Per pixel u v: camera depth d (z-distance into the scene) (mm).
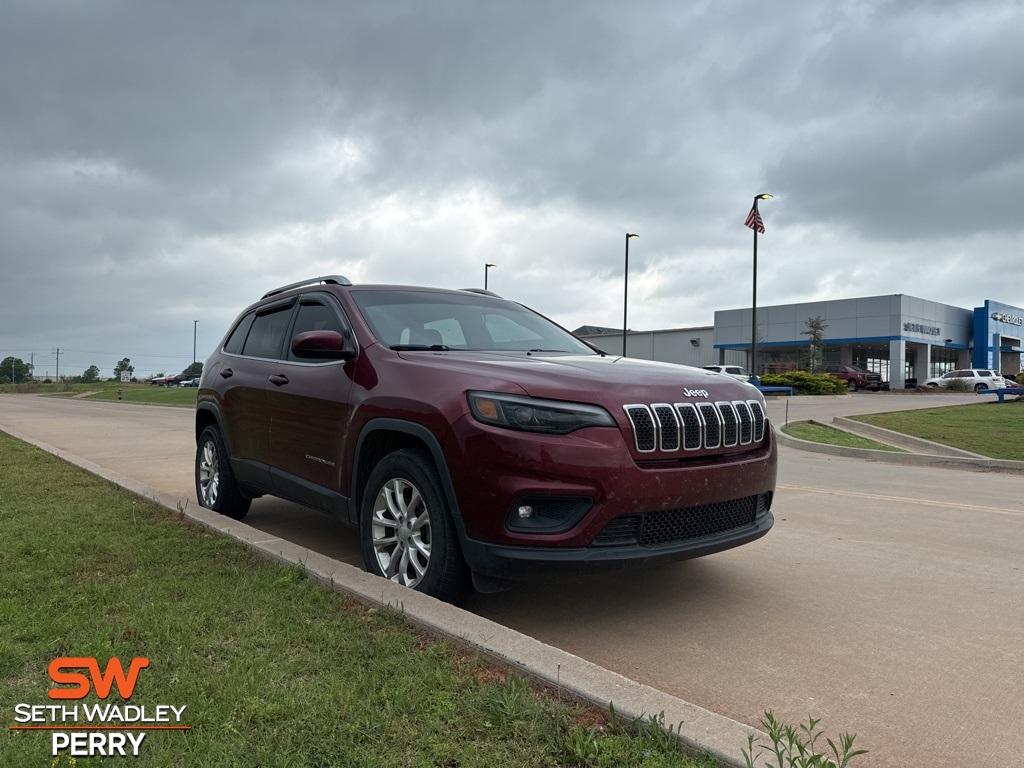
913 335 48969
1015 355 64312
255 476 5410
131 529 5051
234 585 3773
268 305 5910
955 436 14086
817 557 5129
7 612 3291
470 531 3434
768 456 4031
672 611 3934
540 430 3359
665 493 3449
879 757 2430
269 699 2531
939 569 4832
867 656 3326
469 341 4812
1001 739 2559
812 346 47594
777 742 2211
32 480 7309
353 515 4254
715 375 4199
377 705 2527
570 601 4090
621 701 2504
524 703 2514
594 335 68125
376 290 5023
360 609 3445
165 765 2162
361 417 4105
